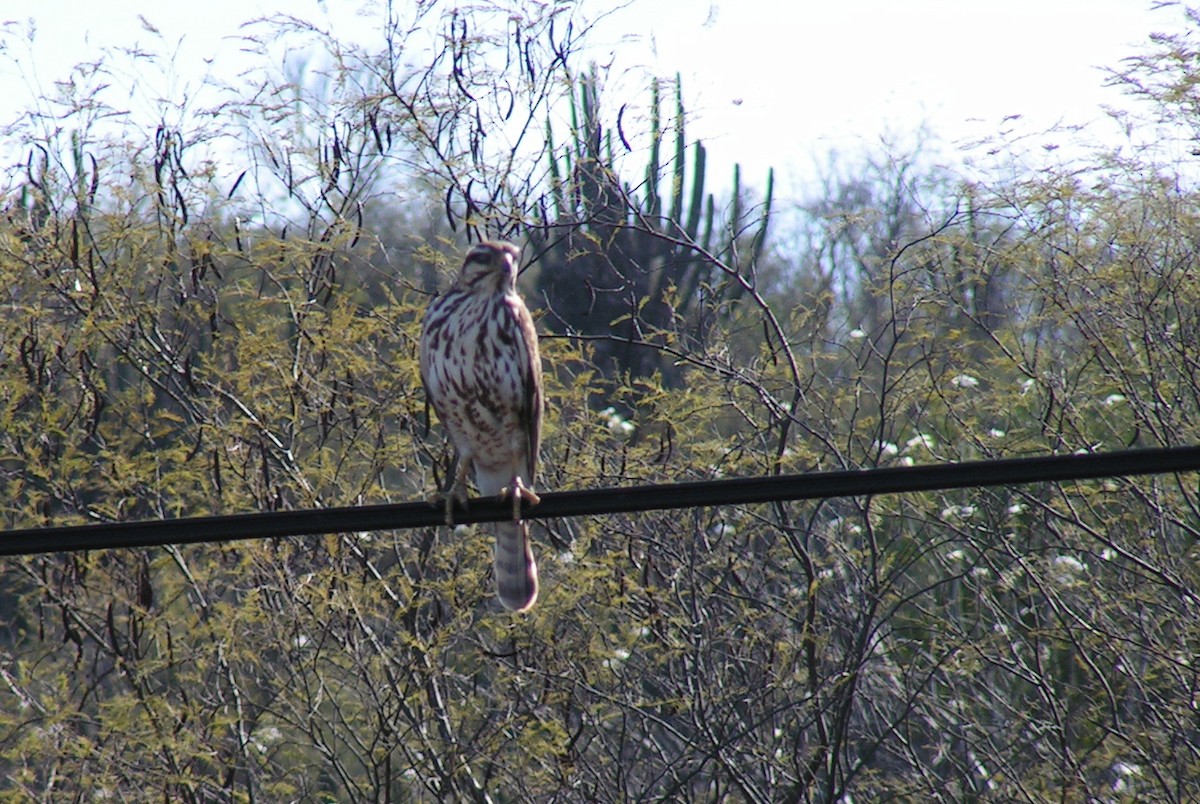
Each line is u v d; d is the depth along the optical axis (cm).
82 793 1357
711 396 1404
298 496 1377
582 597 1346
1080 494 1391
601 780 1372
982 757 1434
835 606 1432
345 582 1295
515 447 1002
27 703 1398
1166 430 1355
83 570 1404
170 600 1396
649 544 1358
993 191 1401
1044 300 1414
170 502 1423
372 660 1332
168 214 1366
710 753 1308
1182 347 1350
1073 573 1380
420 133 1380
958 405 1418
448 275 1408
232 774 1334
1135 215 1383
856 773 1365
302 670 1306
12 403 1319
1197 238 1380
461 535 1340
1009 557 1420
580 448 1396
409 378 1339
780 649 1311
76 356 1352
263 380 1367
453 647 1416
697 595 1396
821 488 690
